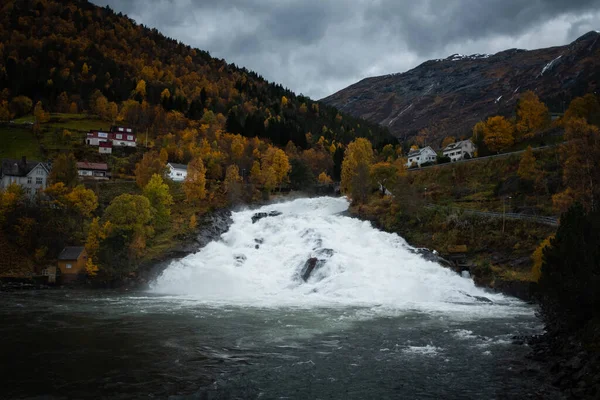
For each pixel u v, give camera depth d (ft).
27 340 106.63
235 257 234.99
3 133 458.91
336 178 530.27
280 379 79.66
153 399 69.31
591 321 87.15
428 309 154.40
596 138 211.82
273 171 397.39
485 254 220.43
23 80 613.11
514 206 261.85
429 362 90.38
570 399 67.41
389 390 74.18
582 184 209.36
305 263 217.36
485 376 81.10
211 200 336.70
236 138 508.53
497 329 122.01
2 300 174.29
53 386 74.64
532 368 85.15
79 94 632.79
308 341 107.55
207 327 122.72
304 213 335.88
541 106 388.78
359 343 105.81
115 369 84.48
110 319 133.90
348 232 267.39
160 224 268.82
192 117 629.92
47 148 437.99
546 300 103.30
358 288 187.73
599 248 90.48
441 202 302.86
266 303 167.43
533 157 271.28
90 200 271.49
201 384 76.54
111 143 452.76
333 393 72.69
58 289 212.02
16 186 266.98
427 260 222.48
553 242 109.70
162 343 104.63
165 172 358.23
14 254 230.89
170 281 214.07
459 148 500.74
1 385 74.90
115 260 223.30
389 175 339.98
